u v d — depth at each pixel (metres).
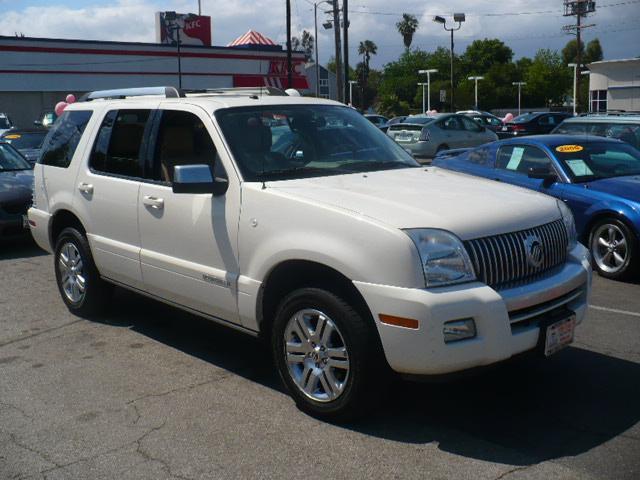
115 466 3.94
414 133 21.83
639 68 46.72
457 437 4.19
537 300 4.16
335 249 4.11
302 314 4.40
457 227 4.05
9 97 39.09
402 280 3.87
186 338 6.14
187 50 45.38
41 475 3.87
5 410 4.71
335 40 33.62
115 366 5.48
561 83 91.69
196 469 3.89
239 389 4.99
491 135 23.61
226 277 4.84
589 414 4.47
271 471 3.84
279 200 4.48
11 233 9.70
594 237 8.09
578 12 49.09
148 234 5.52
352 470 3.83
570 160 8.66
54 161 6.77
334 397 4.29
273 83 49.59
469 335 3.89
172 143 5.47
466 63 103.81
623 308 6.80
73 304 6.72
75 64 40.81
